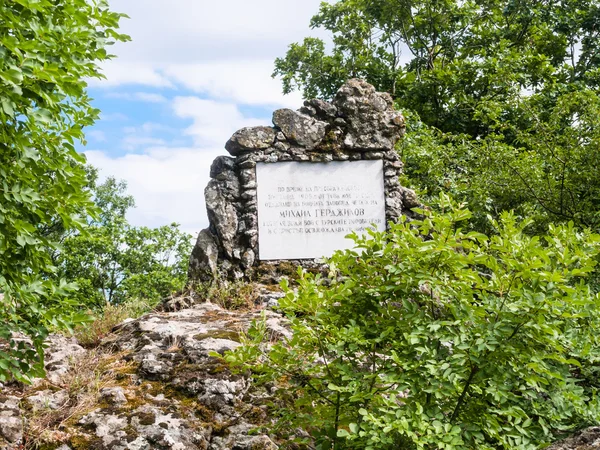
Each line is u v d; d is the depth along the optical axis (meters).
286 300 4.10
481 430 3.98
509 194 10.98
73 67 4.28
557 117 10.87
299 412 4.41
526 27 20.23
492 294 4.14
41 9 4.05
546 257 3.75
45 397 5.05
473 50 20.50
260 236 9.20
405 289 4.16
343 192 9.43
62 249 4.63
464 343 3.74
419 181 13.13
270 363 4.38
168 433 4.71
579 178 10.21
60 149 4.55
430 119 19.56
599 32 20.55
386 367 4.03
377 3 19.98
